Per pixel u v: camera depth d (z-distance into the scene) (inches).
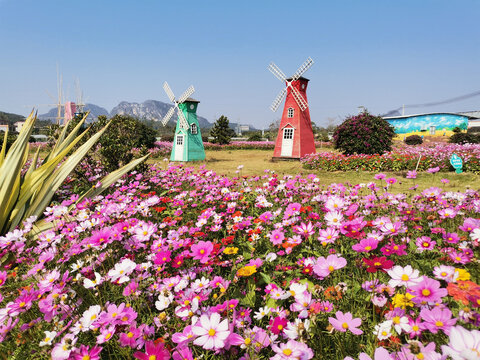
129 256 82.4
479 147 608.4
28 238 111.3
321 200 136.7
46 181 165.3
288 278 74.4
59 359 45.4
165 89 778.2
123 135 315.3
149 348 39.4
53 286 66.7
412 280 47.1
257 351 46.1
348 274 76.7
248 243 97.2
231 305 56.5
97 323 52.8
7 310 58.3
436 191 120.6
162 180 248.4
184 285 63.4
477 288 40.8
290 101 726.5
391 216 126.7
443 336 47.8
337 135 602.9
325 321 57.2
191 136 757.9
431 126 2139.5
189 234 103.7
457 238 75.9
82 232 104.3
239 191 183.2
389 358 37.1
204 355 51.6
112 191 213.9
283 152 743.1
